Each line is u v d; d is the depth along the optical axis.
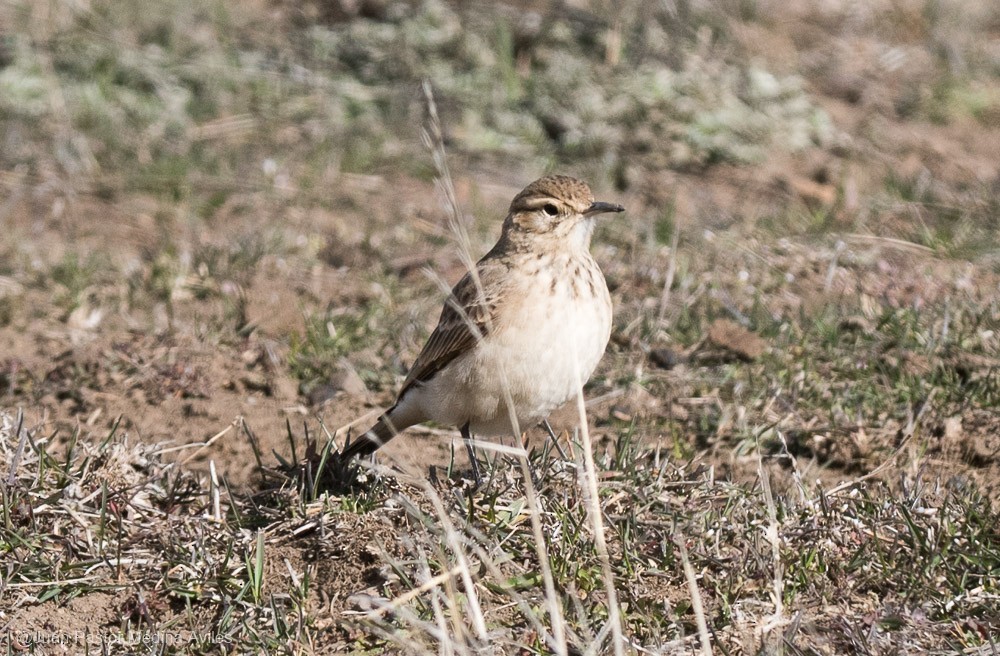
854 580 8.85
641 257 15.48
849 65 21.59
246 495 10.34
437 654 8.05
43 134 18.97
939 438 11.09
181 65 20.50
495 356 9.70
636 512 9.45
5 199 17.45
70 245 16.27
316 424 11.92
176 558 9.23
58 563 9.21
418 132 19.00
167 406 12.24
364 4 21.53
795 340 12.93
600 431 11.59
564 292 9.72
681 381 12.37
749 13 22.48
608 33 20.08
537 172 18.17
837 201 16.95
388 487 9.84
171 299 14.70
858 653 8.05
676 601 8.62
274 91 20.09
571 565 8.81
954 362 12.15
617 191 17.70
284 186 17.94
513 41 20.12
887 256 15.45
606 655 8.05
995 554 8.92
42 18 21.05
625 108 18.75
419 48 20.36
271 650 8.34
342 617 8.62
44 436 11.40
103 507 9.34
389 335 13.51
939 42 22.50
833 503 9.63
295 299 14.30
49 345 13.51
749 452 11.06
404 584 8.78
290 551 9.33
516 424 8.70
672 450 11.04
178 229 16.77
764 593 8.70
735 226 16.28
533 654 8.12
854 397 11.74
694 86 19.11
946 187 17.61
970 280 14.60
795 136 18.80
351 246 15.87
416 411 10.45
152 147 18.83
